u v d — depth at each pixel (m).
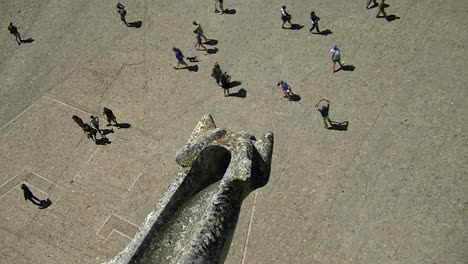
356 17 29.31
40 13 34.25
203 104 27.27
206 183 11.34
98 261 22.19
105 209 23.94
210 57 29.47
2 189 25.52
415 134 23.73
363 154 23.62
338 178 23.08
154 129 26.70
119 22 32.53
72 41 32.09
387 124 24.41
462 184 21.64
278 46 29.06
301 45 28.78
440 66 25.92
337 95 26.12
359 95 25.83
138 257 9.87
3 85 30.44
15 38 32.94
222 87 26.94
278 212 22.44
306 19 30.00
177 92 28.17
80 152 26.39
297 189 23.06
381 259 20.33
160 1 33.28
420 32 27.61
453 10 28.12
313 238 21.42
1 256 22.91
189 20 31.72
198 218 10.42
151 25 31.98
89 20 33.09
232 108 26.73
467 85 24.83
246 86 27.55
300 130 25.14
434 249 20.14
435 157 22.75
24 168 26.20
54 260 22.48
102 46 31.41
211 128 12.06
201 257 9.24
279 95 26.78
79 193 24.70
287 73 27.66
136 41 31.28
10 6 35.12
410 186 22.11
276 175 23.64
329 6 30.34
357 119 24.94
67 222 23.75
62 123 27.89
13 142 27.47
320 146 24.33
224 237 9.80
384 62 26.84
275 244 21.48
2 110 29.17
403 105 24.91
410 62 26.50
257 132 25.44
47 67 30.92
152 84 28.84
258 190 23.23
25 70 31.03
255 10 31.25
